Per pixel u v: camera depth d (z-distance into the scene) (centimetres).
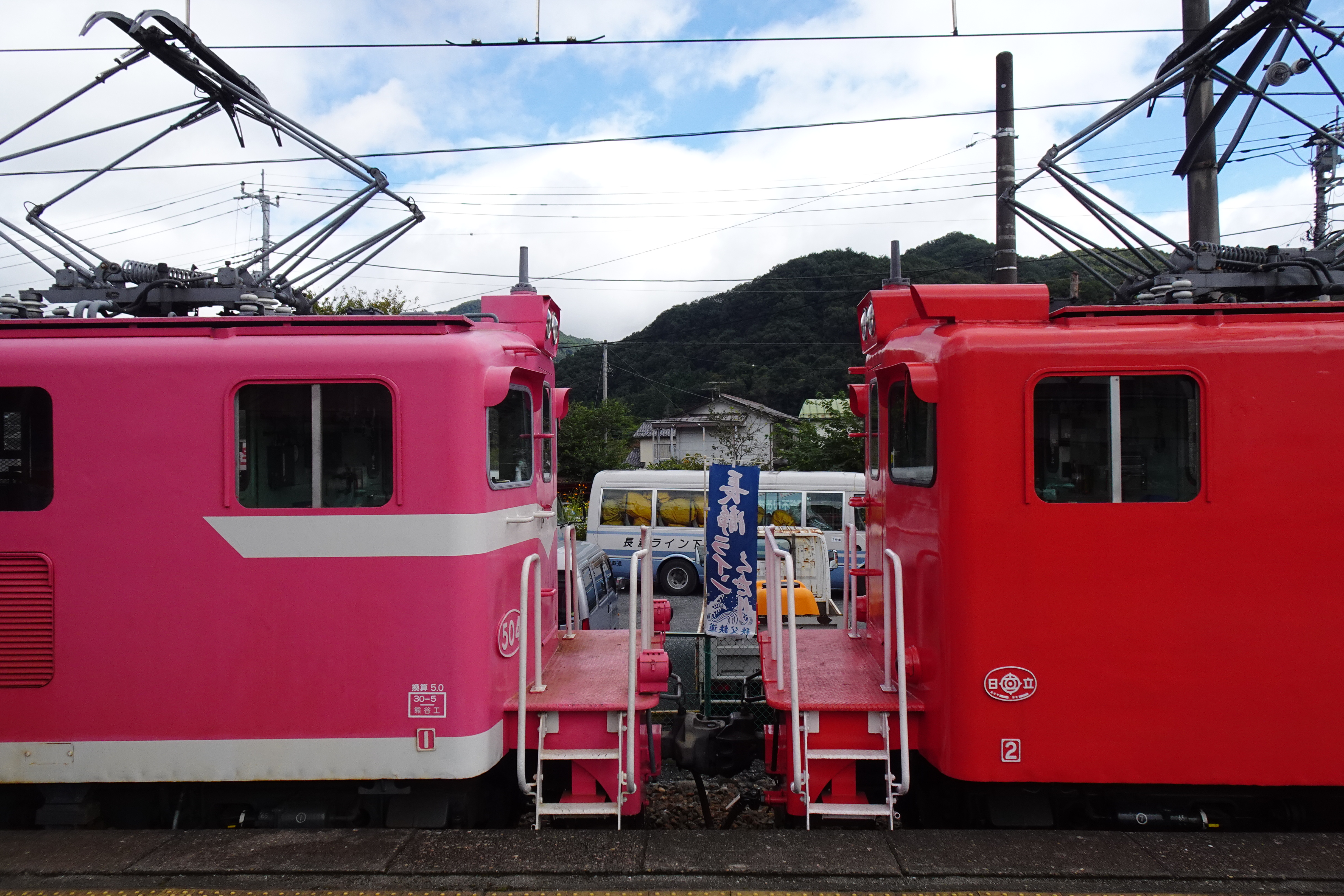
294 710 373
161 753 373
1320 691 358
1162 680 362
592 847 345
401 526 374
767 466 2766
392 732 374
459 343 384
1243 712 360
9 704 375
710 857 335
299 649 374
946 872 321
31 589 376
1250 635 360
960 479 370
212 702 373
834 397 2395
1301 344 362
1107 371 366
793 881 319
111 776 374
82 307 451
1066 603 365
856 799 398
